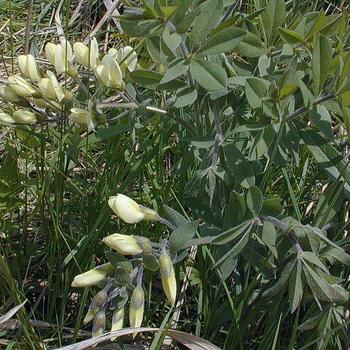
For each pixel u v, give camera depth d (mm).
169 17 337
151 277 407
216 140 376
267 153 379
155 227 448
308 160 475
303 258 337
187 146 466
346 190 387
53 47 397
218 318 404
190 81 375
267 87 356
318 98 348
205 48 355
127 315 404
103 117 383
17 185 469
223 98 412
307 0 578
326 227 406
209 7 355
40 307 462
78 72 412
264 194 436
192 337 377
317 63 340
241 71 417
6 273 376
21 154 500
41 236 490
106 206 434
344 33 396
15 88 382
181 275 441
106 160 481
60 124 438
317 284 333
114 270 342
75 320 443
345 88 335
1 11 687
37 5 693
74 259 415
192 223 331
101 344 405
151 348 342
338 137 464
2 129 557
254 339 417
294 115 359
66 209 491
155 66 432
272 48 391
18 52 653
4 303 433
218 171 372
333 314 373
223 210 402
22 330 406
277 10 385
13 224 479
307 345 367
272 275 366
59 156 467
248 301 406
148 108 388
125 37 537
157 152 473
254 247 381
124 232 452
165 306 430
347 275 404
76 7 692
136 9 378
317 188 473
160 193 464
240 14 407
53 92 380
